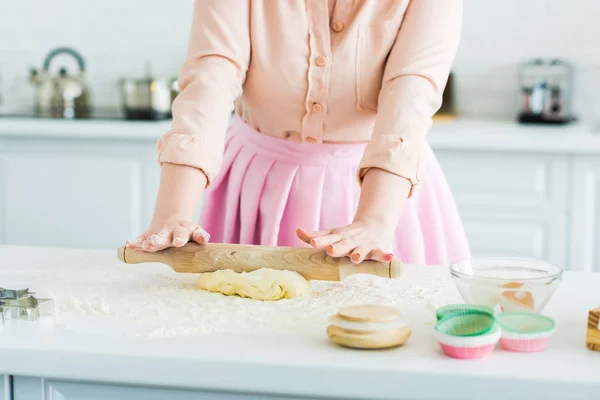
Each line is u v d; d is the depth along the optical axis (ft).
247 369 2.87
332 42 4.61
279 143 4.96
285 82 4.67
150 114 9.84
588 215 8.79
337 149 4.92
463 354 2.89
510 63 10.47
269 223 4.94
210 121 4.19
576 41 10.32
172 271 4.08
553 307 3.52
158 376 2.92
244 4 4.52
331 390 2.83
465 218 8.96
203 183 4.13
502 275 3.49
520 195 8.87
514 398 2.74
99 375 2.95
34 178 9.57
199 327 3.22
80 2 10.87
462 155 8.85
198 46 4.46
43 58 11.01
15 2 10.93
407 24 4.49
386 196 3.91
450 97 10.26
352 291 3.73
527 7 10.34
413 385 2.78
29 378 3.05
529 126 9.66
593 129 9.38
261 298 3.58
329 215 4.95
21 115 10.21
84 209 9.56
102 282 3.87
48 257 4.37
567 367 2.82
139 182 9.43
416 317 3.37
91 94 11.03
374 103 4.77
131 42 10.91
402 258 5.01
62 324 3.26
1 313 3.28
